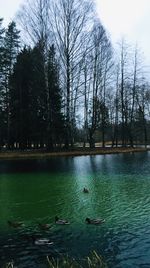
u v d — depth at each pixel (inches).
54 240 520.4
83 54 1908.2
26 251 480.1
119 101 2554.1
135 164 1451.8
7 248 491.8
